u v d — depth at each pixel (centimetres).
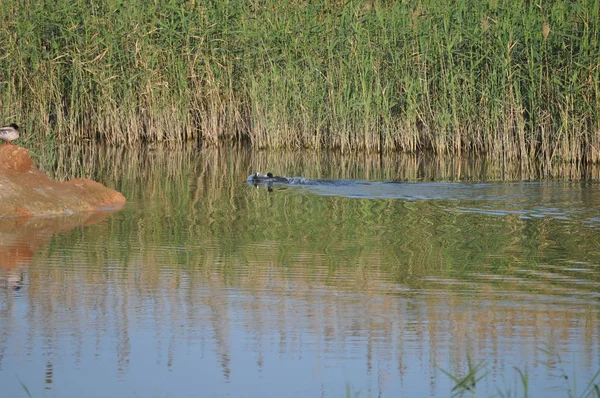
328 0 9388
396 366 3000
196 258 4450
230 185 7056
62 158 8375
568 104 8000
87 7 9538
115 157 8675
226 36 9675
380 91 9056
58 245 4728
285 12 9500
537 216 5572
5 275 4084
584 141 8162
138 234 5050
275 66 9425
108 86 9519
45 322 3422
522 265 4319
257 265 4300
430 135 8975
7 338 3247
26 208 5575
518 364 3011
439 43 8762
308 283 3978
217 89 9788
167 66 9756
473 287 3916
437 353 3116
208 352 3136
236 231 5166
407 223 5397
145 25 9625
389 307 3609
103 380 2891
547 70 8069
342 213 5759
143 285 3931
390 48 8925
